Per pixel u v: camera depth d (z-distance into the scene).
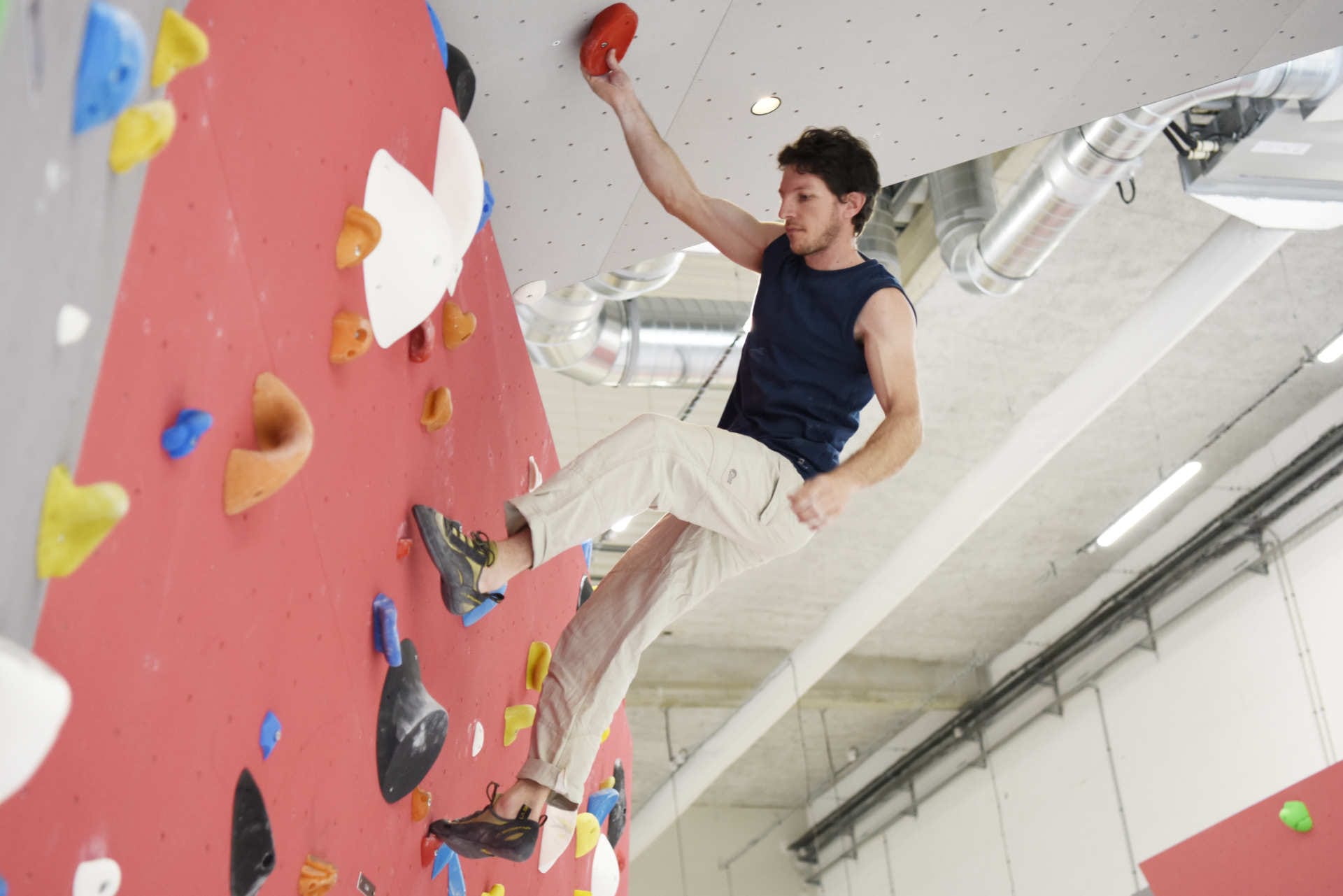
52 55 0.77
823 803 14.60
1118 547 11.03
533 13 2.26
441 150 1.81
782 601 11.15
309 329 1.36
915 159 2.95
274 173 1.25
